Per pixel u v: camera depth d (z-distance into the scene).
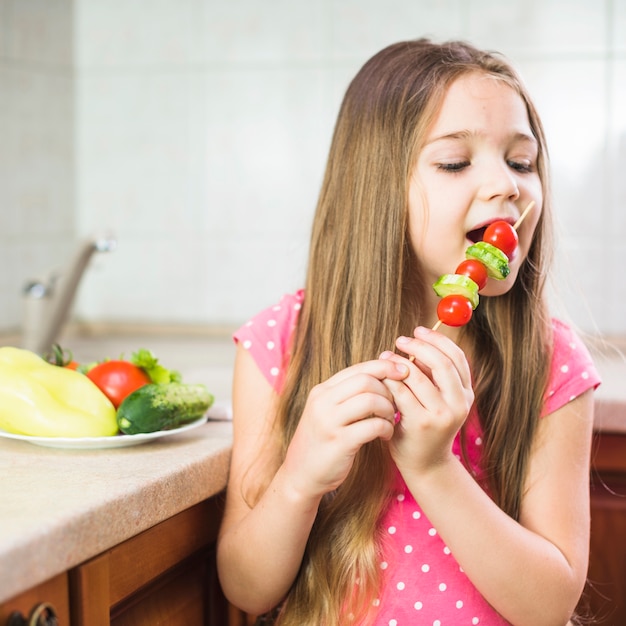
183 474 0.96
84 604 0.82
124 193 2.24
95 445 1.03
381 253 1.08
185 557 1.05
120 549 0.89
